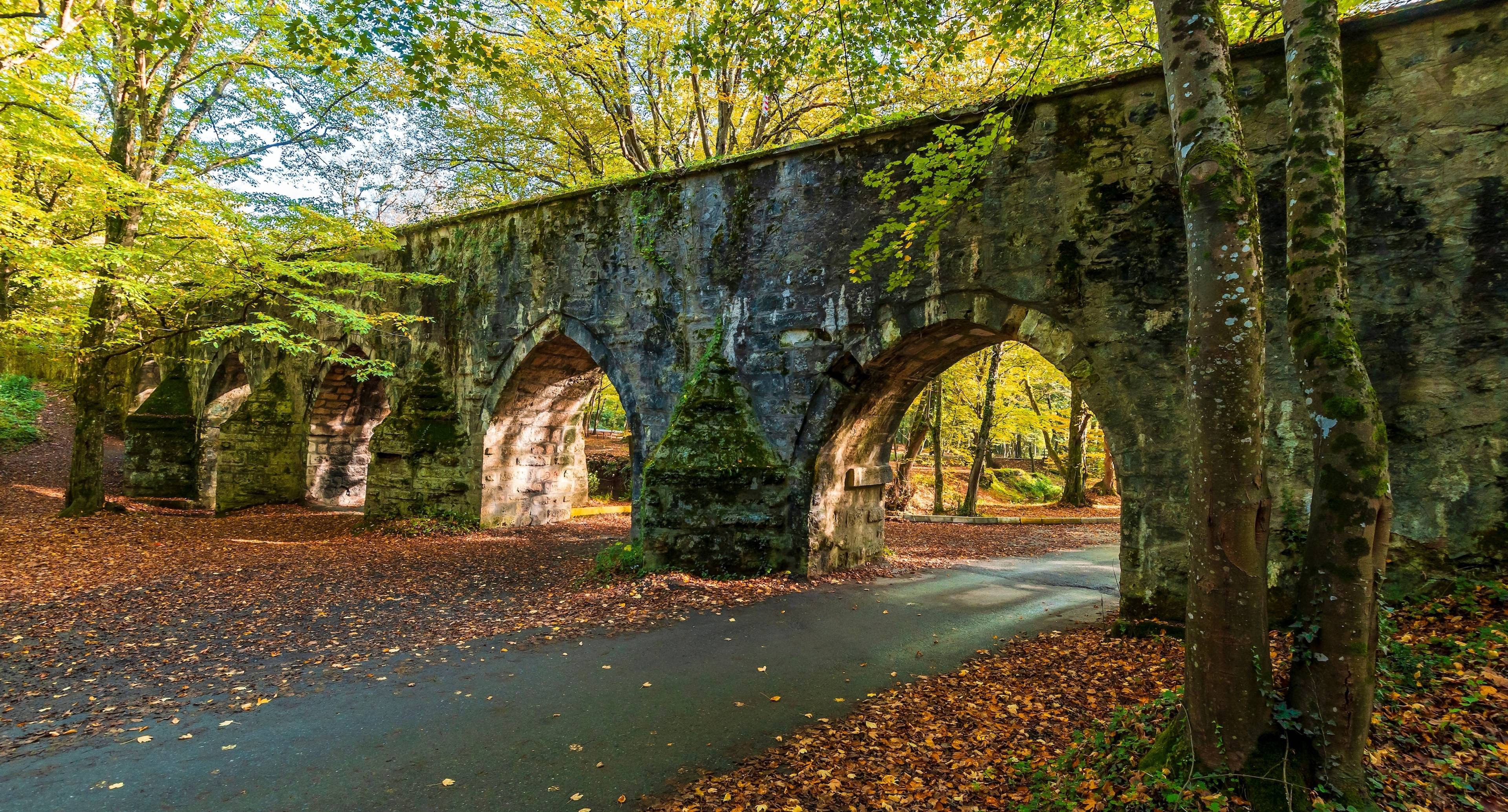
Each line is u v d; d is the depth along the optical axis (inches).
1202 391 126.5
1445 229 228.1
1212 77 130.6
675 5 311.7
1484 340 220.8
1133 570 267.9
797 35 301.9
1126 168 284.8
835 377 368.2
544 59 574.6
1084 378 286.2
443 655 251.0
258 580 371.9
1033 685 207.9
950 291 325.1
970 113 319.6
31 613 297.9
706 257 416.2
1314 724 117.6
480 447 534.6
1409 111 235.5
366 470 748.6
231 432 655.8
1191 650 130.0
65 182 431.2
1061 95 298.8
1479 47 227.9
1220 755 123.1
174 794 151.6
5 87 363.3
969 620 294.5
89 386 546.9
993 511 777.6
